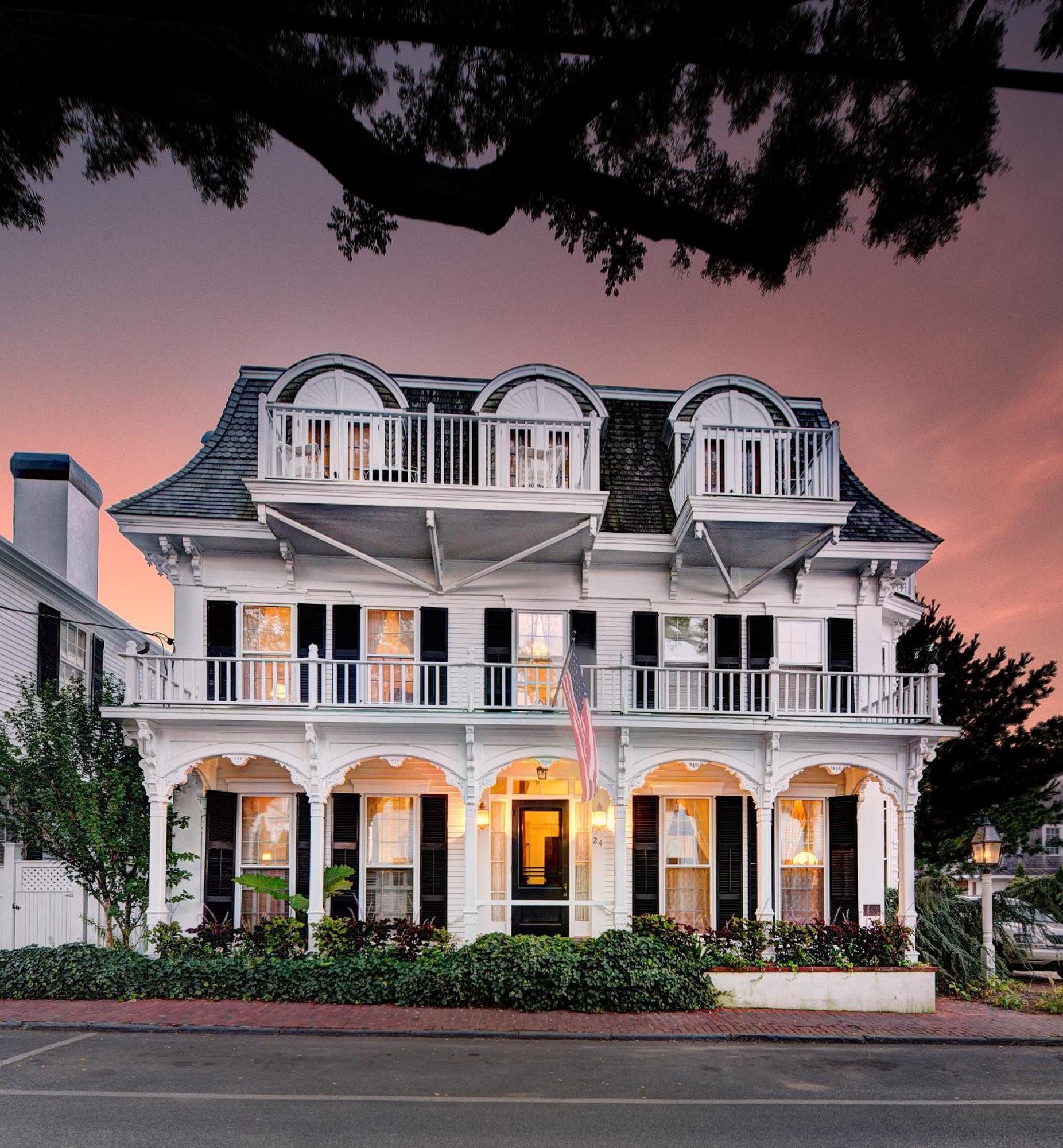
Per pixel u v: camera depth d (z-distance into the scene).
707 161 4.79
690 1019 11.41
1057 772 19.62
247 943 12.85
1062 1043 11.03
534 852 15.05
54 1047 9.47
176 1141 6.59
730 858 15.12
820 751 13.99
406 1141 6.72
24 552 16.34
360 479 14.38
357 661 13.52
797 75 4.48
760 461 15.51
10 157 4.25
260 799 14.82
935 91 4.32
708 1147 6.78
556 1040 10.31
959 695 20.64
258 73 3.04
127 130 4.55
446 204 3.43
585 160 4.54
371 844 14.83
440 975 11.74
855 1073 9.27
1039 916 17.34
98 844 12.59
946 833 20.28
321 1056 9.28
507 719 13.46
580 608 15.55
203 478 14.98
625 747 13.79
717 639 15.62
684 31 2.71
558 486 15.16
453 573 15.51
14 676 16.67
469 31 2.42
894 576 15.82
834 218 4.70
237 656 13.98
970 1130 7.38
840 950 13.05
